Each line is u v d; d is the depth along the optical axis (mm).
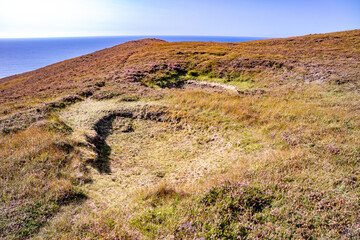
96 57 57969
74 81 30328
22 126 12742
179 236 4680
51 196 6402
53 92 23828
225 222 4992
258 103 18109
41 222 5395
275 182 6434
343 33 49156
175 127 15055
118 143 13125
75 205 6328
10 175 7344
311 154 8617
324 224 4840
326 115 13852
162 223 5211
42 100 20828
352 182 6453
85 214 5844
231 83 28375
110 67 37406
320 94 19859
